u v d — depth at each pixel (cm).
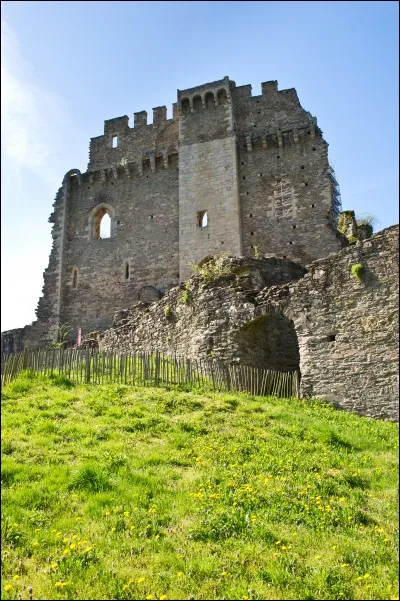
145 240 3953
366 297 1714
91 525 808
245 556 740
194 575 692
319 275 1819
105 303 3934
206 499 902
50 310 4038
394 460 1181
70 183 4378
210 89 4025
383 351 1645
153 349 2270
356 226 3556
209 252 3653
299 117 3906
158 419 1346
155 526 806
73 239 4212
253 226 3638
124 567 704
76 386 1627
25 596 641
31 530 788
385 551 778
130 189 4150
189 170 3909
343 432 1370
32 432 1204
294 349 2270
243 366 1761
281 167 3709
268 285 2386
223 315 1998
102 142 4478
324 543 792
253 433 1291
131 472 995
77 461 1055
